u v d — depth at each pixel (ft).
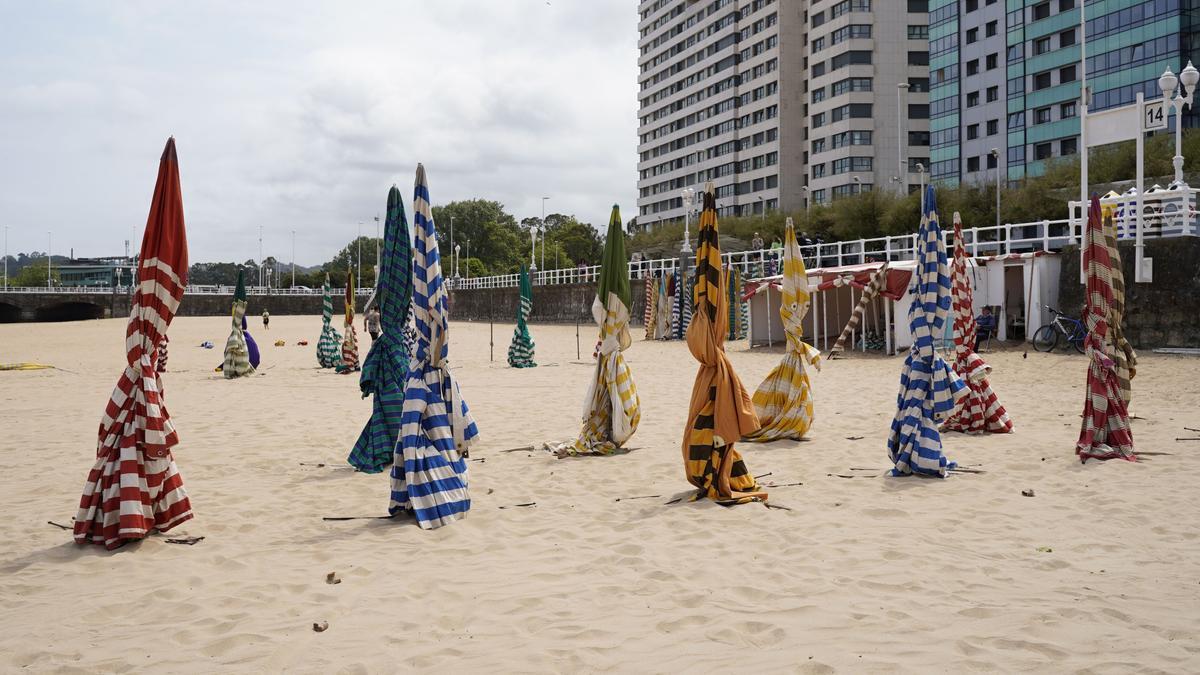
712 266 23.38
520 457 30.94
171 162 20.63
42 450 33.01
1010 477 25.57
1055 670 12.17
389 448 28.66
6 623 14.90
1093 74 182.91
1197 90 166.30
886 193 171.63
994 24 207.41
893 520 21.04
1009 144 204.13
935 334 26.27
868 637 13.52
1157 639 13.16
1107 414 27.91
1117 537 19.03
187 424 40.04
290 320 225.76
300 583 16.87
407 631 14.26
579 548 19.22
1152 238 66.85
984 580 16.22
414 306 22.77
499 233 437.58
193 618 15.05
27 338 144.36
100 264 449.48
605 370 31.60
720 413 22.98
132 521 19.49
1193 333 64.59
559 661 12.89
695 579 16.78
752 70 293.02
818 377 58.44
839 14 253.03
